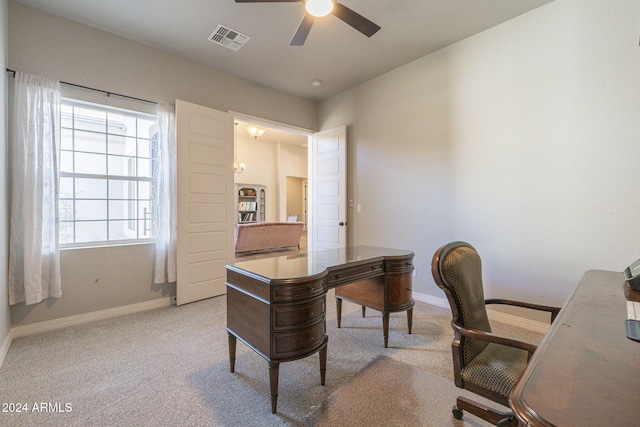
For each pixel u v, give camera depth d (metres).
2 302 2.22
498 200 2.91
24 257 2.51
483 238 3.02
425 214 3.51
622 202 2.27
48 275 2.67
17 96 2.50
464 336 1.33
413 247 3.65
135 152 3.44
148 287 3.29
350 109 4.42
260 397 1.75
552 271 2.60
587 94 2.40
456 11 2.69
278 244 7.57
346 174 4.37
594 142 2.38
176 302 3.38
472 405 1.46
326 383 1.89
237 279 1.92
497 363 1.31
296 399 1.73
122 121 3.41
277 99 4.45
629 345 0.80
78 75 2.84
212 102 3.75
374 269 2.31
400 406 1.67
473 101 3.07
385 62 3.62
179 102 3.34
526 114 2.72
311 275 1.73
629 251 2.24
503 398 1.19
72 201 3.10
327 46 3.26
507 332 2.67
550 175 2.60
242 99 4.05
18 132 2.50
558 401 0.57
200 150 3.53
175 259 3.37
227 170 3.81
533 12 2.67
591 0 2.38
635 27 2.20
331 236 4.58
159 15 2.73
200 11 2.68
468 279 1.46
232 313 1.97
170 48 3.30
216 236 3.70
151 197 3.48
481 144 3.02
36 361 2.14
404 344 2.43
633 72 2.21
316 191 4.86
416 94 3.57
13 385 1.85
